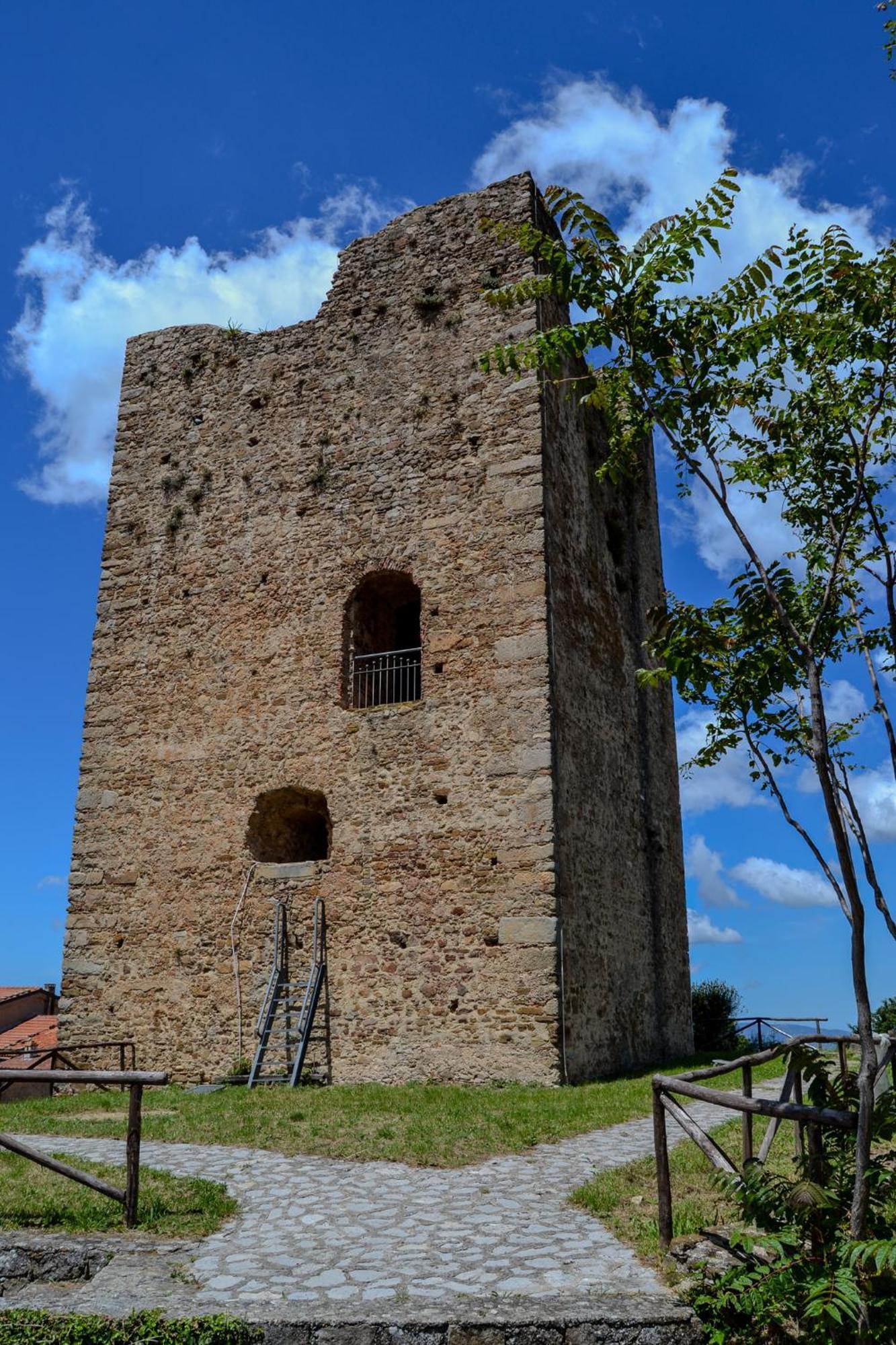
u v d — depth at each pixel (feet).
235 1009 41.14
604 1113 29.09
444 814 39.37
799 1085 21.43
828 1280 13.20
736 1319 14.52
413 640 49.37
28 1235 17.90
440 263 46.93
